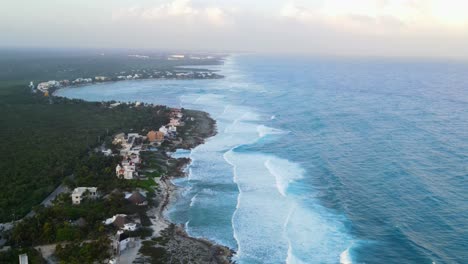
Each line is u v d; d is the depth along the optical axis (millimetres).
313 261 72750
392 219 87625
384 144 143625
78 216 85438
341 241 79438
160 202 99188
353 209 93062
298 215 90625
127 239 77438
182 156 136500
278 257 74438
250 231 84062
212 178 115000
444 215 88812
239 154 137500
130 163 119562
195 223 88250
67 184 104750
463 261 71562
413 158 126812
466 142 143500
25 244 75062
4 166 112625
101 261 69812
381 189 103875
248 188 106625
